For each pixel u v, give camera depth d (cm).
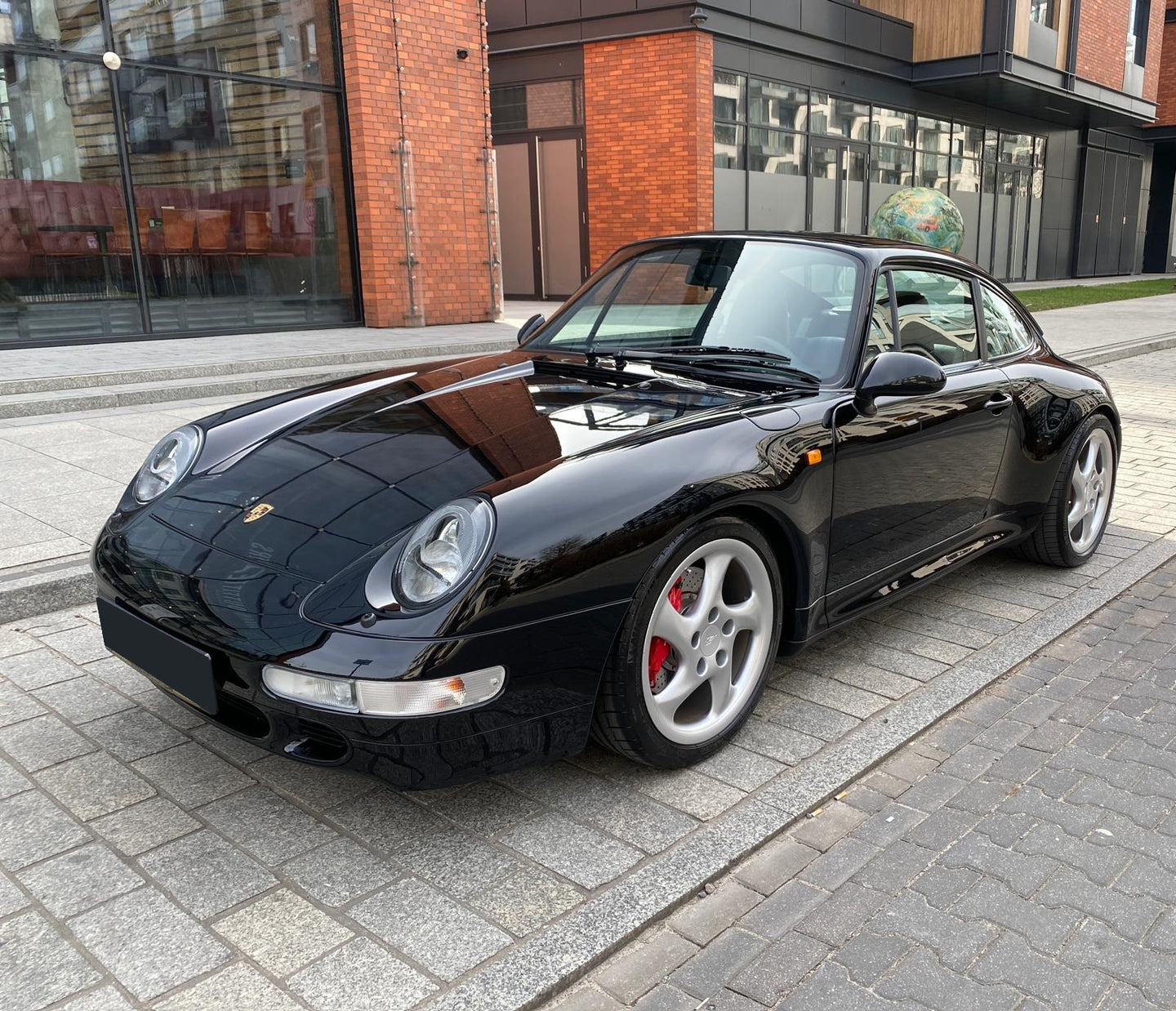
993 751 278
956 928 204
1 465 536
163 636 225
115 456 559
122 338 1012
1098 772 267
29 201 935
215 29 1038
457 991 181
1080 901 213
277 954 190
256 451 273
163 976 184
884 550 311
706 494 239
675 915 208
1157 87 2970
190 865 218
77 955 189
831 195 1820
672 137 1519
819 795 249
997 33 1858
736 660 273
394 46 1144
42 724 280
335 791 248
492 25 1636
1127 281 2814
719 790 252
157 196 1022
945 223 1656
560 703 222
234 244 1088
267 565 224
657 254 365
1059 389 395
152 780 252
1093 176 2805
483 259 1284
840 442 281
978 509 359
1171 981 190
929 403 321
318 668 202
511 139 1691
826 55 1727
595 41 1542
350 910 204
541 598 212
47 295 959
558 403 281
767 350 312
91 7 949
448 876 215
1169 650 348
